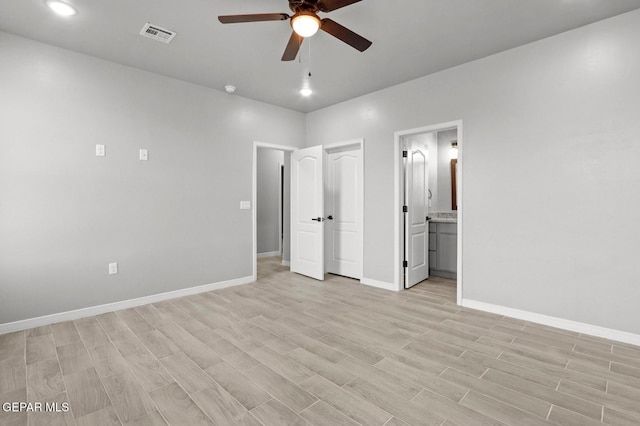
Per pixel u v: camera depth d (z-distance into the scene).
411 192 4.19
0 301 2.71
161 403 1.77
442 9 2.40
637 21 2.41
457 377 2.02
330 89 4.07
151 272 3.55
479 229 3.26
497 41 2.88
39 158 2.88
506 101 3.06
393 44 2.93
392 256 4.02
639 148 2.43
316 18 1.92
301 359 2.26
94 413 1.69
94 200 3.17
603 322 2.59
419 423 1.60
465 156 3.34
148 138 3.53
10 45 2.74
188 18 2.52
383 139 4.07
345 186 4.70
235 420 1.63
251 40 2.86
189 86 3.84
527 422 1.61
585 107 2.65
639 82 2.42
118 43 2.91
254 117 4.48
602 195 2.59
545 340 2.54
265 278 4.68
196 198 3.91
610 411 1.69
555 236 2.81
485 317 3.06
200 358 2.27
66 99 3.02
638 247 2.45
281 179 7.02
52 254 2.95
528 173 2.95
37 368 2.14
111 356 2.30
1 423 1.61
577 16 2.49
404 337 2.62
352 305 3.43
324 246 4.94
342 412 1.69
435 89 3.56
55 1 2.28
